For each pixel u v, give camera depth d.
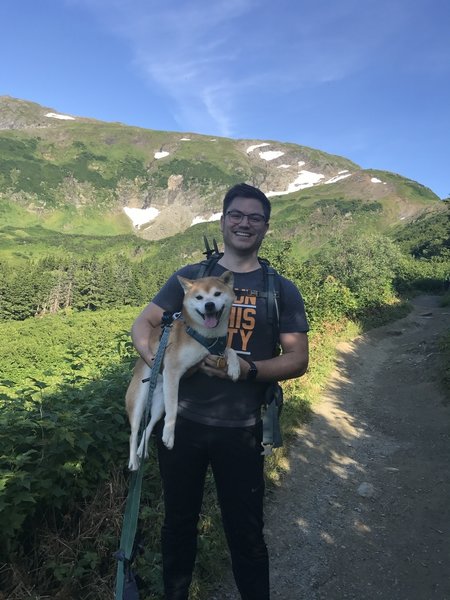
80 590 2.86
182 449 2.31
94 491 3.44
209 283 2.37
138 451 2.54
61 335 26.73
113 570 2.96
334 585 3.48
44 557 2.94
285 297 2.49
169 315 2.58
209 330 2.30
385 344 15.34
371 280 23.34
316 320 13.90
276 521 4.36
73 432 3.36
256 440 2.35
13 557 2.79
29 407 3.85
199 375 2.34
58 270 71.75
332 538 4.13
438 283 41.16
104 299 64.50
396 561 3.80
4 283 55.88
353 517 4.53
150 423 2.52
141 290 67.19
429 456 6.07
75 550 3.02
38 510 3.17
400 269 35.34
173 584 2.46
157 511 3.48
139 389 2.81
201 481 2.40
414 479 5.40
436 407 8.09
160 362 2.42
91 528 3.13
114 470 3.53
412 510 4.66
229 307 2.39
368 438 6.88
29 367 21.27
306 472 5.48
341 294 17.86
